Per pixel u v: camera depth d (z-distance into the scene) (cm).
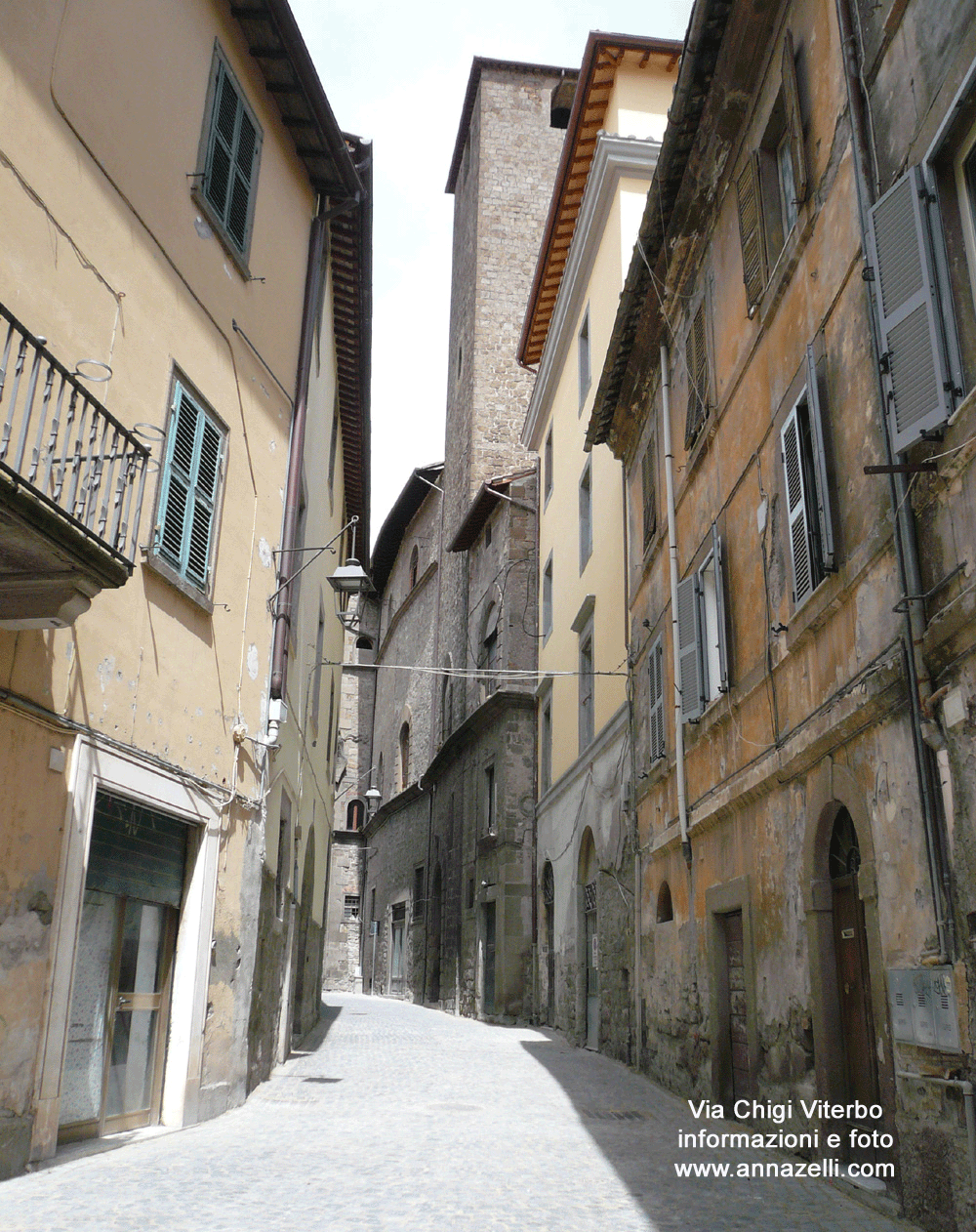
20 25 684
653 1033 1275
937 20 589
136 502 784
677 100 986
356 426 2003
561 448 2227
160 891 830
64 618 596
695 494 1160
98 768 717
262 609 1034
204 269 927
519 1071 1313
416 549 4031
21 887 630
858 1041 691
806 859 767
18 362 567
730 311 1030
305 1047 1550
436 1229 527
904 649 589
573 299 2108
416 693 3762
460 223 4069
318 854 2052
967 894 521
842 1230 546
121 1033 774
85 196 744
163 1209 545
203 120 934
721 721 1018
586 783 1800
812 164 801
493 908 2402
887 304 617
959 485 545
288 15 1002
